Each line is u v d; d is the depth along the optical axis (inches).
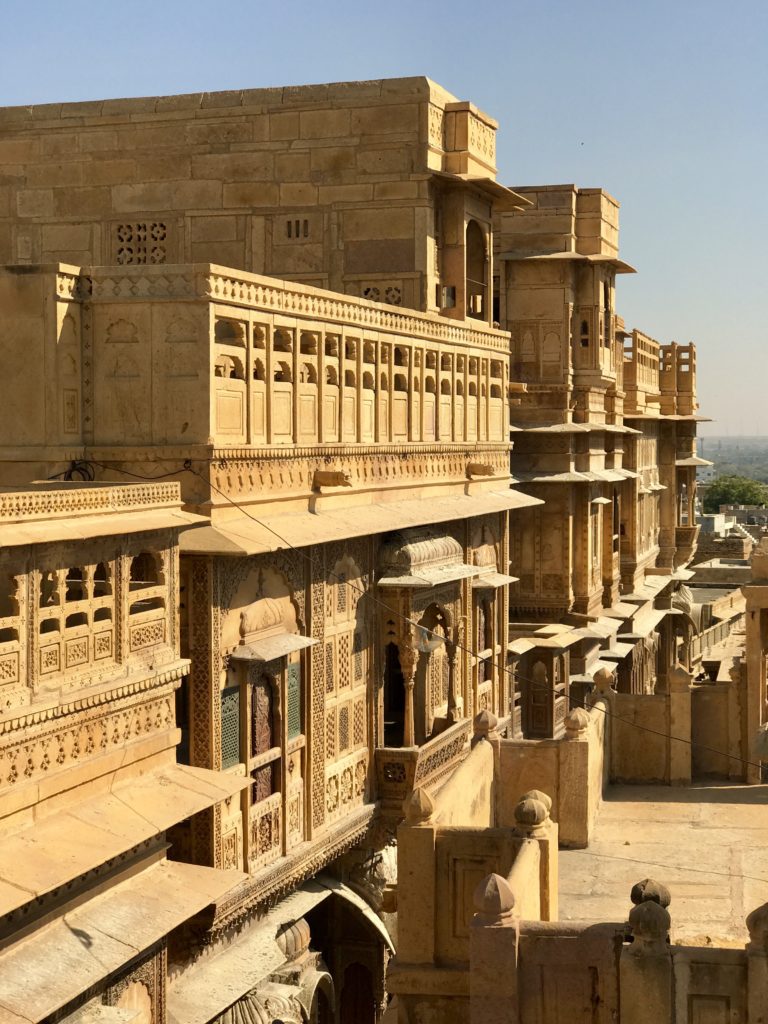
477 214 762.2
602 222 1059.9
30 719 354.9
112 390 489.1
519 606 1065.5
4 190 745.0
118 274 487.2
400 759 631.8
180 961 478.3
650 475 1422.2
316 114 713.0
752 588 662.5
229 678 500.4
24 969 345.1
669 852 542.9
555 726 961.5
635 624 1266.0
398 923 407.5
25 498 355.6
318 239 713.6
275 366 531.5
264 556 523.5
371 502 622.8
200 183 725.9
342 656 601.0
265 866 523.2
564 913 469.7
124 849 373.7
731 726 668.1
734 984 332.5
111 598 397.1
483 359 772.6
